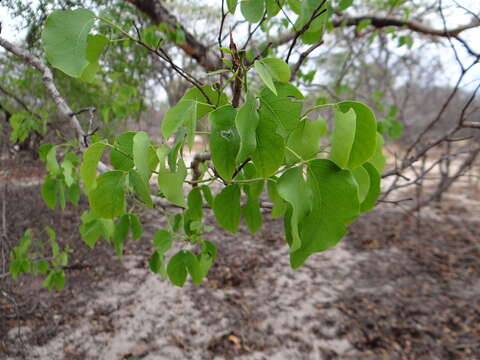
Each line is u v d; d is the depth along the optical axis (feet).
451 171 9.08
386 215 6.32
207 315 3.30
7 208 3.36
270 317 3.32
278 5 0.82
